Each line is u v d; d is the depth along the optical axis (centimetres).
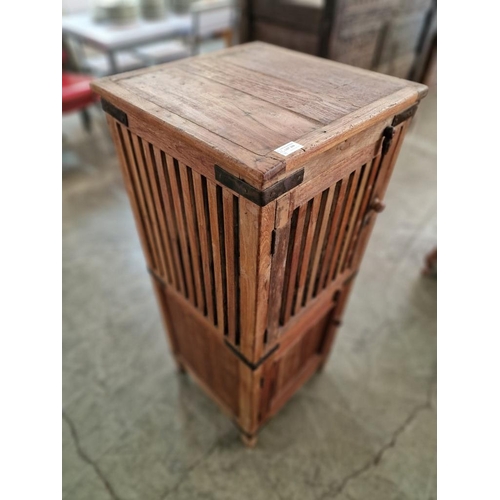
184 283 96
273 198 54
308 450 127
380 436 131
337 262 96
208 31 327
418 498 116
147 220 92
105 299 180
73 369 151
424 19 246
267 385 105
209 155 56
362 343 162
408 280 192
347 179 72
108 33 261
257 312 74
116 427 132
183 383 146
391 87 75
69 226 222
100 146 298
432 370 152
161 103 67
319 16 184
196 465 123
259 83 76
